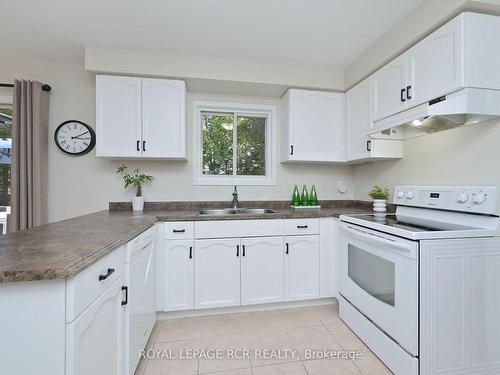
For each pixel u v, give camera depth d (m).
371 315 1.66
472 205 1.49
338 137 2.61
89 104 2.45
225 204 2.69
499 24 1.43
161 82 2.26
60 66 2.40
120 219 1.82
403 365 1.37
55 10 1.69
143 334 1.54
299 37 2.02
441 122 1.69
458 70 1.40
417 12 1.67
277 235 2.18
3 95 2.30
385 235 1.51
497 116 1.45
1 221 2.38
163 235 2.00
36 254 0.87
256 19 1.79
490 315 1.38
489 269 1.38
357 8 1.69
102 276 0.97
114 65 2.15
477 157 1.58
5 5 1.63
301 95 2.53
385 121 1.85
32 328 0.74
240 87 2.52
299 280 2.22
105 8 1.67
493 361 1.38
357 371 1.48
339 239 2.15
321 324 2.00
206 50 2.20
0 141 2.38
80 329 0.80
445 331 1.32
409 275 1.34
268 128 2.85
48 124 2.38
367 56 2.20
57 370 0.75
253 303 2.14
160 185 2.59
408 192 1.96
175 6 1.66
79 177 2.44
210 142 2.80
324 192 2.93
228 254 2.10
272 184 2.81
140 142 2.22
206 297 2.07
